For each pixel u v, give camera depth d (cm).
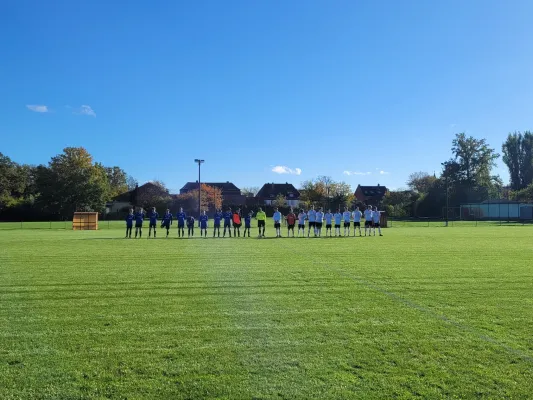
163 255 1777
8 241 2612
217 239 2797
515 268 1359
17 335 668
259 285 1077
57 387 485
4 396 463
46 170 8012
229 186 13525
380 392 472
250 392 473
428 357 571
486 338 647
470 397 461
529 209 6881
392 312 805
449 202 7925
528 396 463
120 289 1029
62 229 4512
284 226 4844
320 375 516
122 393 471
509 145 9606
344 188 8862
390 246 2197
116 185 12156
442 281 1127
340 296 947
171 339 648
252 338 652
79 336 663
